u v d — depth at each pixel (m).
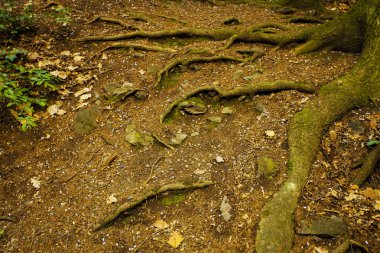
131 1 3.18
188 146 1.84
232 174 1.67
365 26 2.18
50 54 2.40
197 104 2.06
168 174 1.71
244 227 1.46
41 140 1.93
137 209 1.60
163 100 2.11
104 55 2.44
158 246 1.46
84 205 1.63
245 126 1.90
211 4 3.35
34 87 2.15
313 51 2.33
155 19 2.89
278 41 2.46
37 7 2.87
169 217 1.56
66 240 1.51
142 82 2.23
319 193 1.53
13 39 2.44
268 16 3.11
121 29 2.73
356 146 1.69
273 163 1.65
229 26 2.82
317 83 2.00
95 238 1.51
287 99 1.97
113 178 1.73
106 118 2.03
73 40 2.55
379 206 1.45
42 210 1.62
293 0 3.31
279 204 1.47
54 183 1.73
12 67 2.21
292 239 1.38
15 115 1.97
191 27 2.71
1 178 1.75
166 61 2.39
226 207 1.54
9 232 1.54
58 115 2.05
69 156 1.85
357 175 1.57
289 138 1.73
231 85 2.13
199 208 1.57
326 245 1.37
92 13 2.91
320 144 1.73
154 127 1.95
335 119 1.81
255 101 2.02
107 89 2.17
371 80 1.92
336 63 2.17
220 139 1.85
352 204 1.48
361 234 1.37
